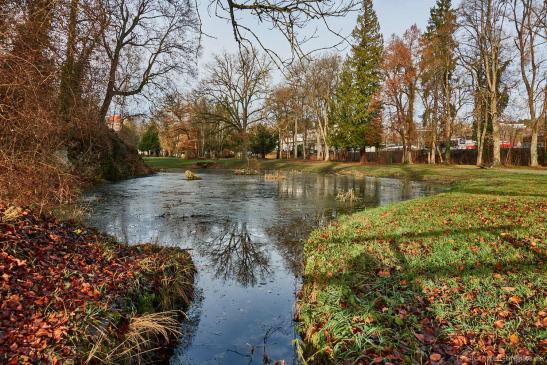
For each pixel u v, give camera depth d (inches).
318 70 1644.9
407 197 682.8
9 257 180.4
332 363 147.6
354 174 1311.5
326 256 265.6
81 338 144.2
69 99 345.1
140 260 234.5
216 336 188.1
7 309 145.6
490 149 1480.1
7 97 246.2
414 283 195.9
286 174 1344.7
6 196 254.1
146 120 1153.4
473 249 235.9
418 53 1376.7
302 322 192.2
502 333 144.6
